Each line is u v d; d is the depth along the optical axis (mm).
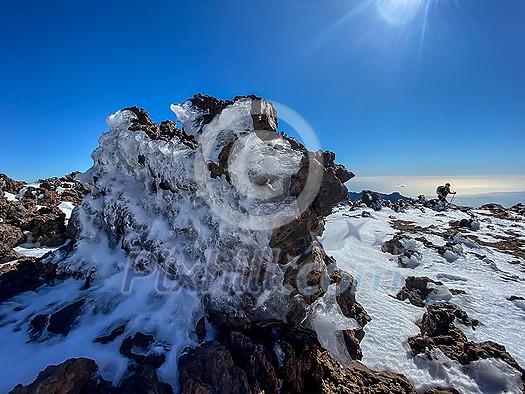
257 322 9641
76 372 7066
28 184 28109
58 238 17328
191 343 9289
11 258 14477
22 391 6391
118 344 9062
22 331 9625
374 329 15234
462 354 13469
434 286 20984
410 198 70875
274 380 8781
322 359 10703
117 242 12930
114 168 13750
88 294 11148
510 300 20297
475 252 30984
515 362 13391
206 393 7395
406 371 12555
